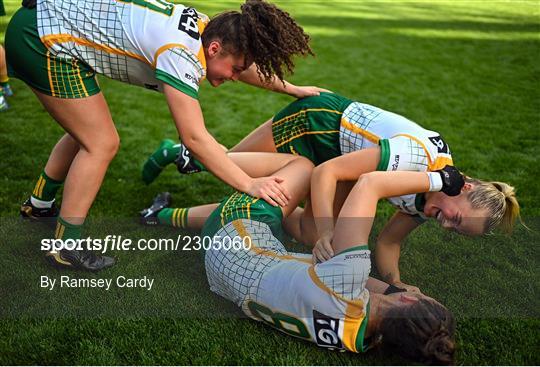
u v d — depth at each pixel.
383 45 11.55
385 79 9.30
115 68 3.77
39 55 3.63
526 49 11.88
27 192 5.21
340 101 4.57
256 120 7.32
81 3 3.60
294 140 4.62
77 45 3.62
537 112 8.09
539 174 6.09
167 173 5.83
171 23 3.56
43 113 7.04
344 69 9.70
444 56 10.97
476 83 9.34
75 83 3.74
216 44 3.61
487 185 3.83
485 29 13.85
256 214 3.97
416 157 3.92
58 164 4.34
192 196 5.44
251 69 4.44
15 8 11.71
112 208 5.08
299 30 3.72
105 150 3.97
